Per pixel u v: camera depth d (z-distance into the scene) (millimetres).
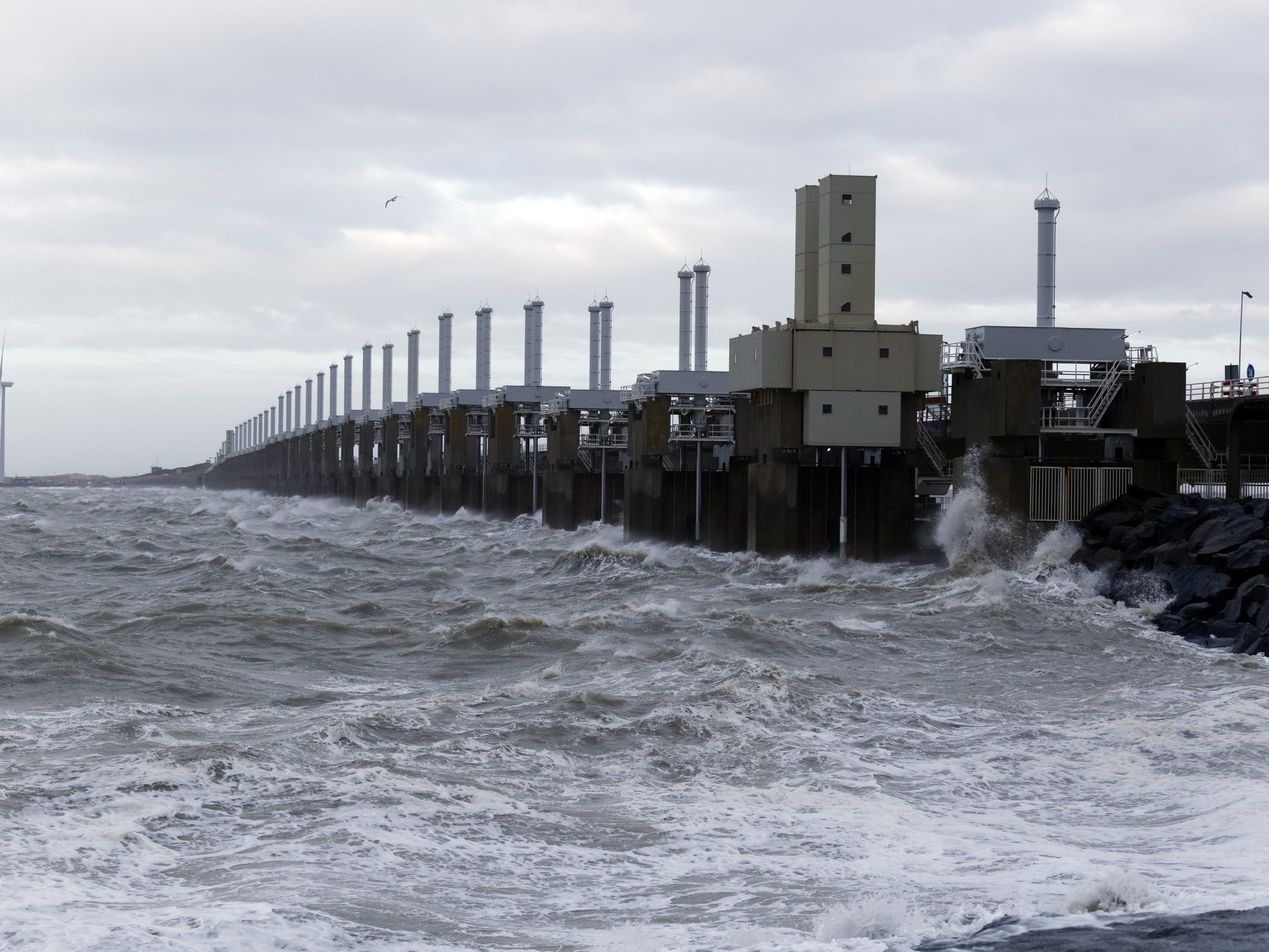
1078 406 54750
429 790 19547
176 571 55219
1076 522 52281
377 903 14570
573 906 14992
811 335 57781
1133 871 16172
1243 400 52844
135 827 17031
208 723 24906
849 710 26734
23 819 17234
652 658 31922
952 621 40531
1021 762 22719
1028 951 12133
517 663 32938
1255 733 24203
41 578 52719
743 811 19406
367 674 31812
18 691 27422
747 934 13484
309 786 19344
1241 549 42406
